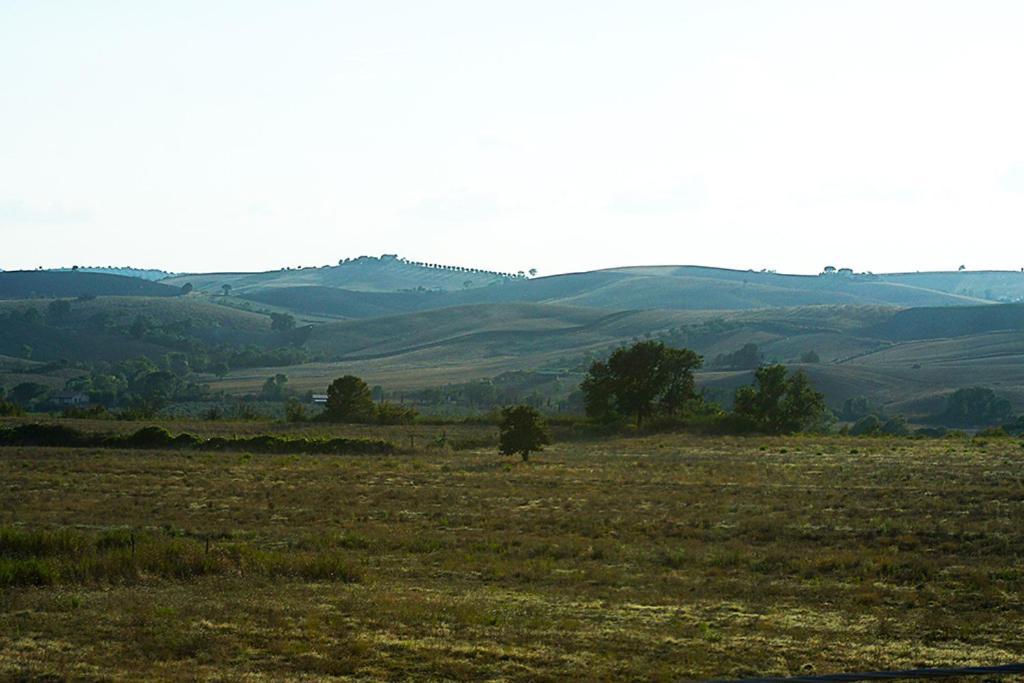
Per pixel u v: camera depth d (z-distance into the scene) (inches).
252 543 1831.9
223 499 2491.4
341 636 1082.1
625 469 3267.7
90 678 923.4
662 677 938.1
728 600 1333.7
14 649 1016.9
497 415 5787.4
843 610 1264.8
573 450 4119.1
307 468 3243.1
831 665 985.5
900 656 1024.2
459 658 1003.3
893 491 2546.8
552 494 2596.0
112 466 3186.5
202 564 1496.1
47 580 1390.3
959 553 1722.4
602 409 5403.5
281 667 970.7
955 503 2315.5
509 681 932.0
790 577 1521.9
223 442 3914.9
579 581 1482.5
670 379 5403.5
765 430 5068.9
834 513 2202.3
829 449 4013.3
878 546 1806.1
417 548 1792.6
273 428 5014.8
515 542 1849.2
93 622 1127.6
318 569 1492.4
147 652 1016.2
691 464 3422.7
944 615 1228.5
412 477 2997.0
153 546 1568.7
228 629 1104.2
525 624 1147.3
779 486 2723.9
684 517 2191.2
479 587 1417.3
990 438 4653.1
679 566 1626.5
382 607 1219.9
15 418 5398.6
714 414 5477.4
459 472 3174.2
